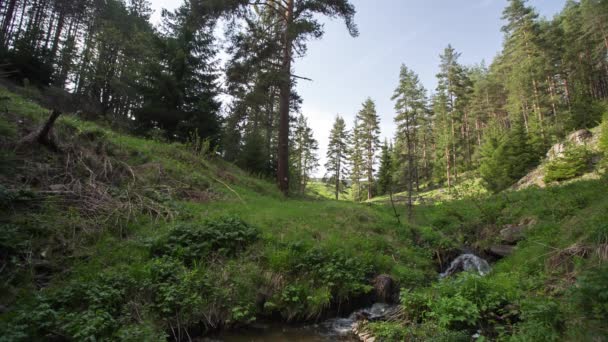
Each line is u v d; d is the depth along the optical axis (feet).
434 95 187.73
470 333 17.65
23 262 17.30
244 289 20.88
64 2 92.02
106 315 14.96
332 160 169.78
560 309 15.21
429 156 177.58
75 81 78.18
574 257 21.93
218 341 18.01
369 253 28.94
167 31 73.10
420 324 19.49
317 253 26.07
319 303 22.00
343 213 38.86
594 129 84.07
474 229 45.34
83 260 19.39
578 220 28.66
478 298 19.19
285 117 54.90
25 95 52.75
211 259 22.97
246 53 51.11
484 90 175.01
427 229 39.83
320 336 19.74
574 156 67.15
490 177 88.43
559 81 144.87
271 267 23.49
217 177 44.70
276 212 34.40
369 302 24.80
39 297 14.83
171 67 58.23
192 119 57.06
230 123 58.03
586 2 128.26
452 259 35.91
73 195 24.35
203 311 18.54
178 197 32.78
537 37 121.19
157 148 43.14
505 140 96.02
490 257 36.52
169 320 17.44
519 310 17.85
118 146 36.06
